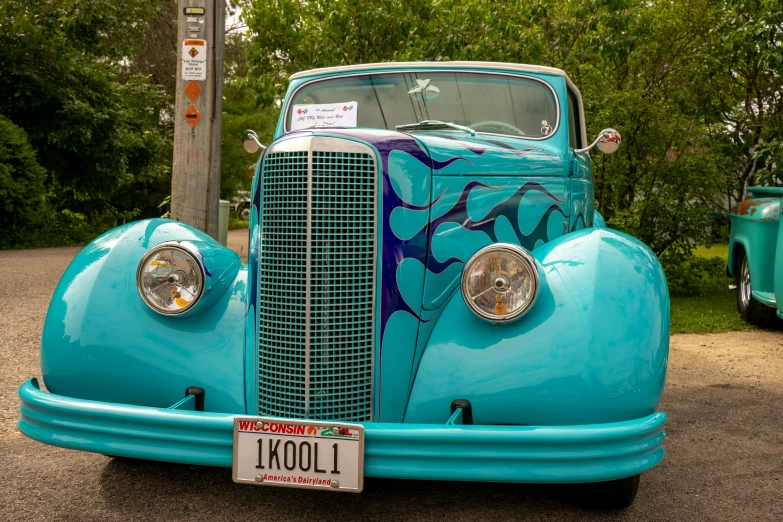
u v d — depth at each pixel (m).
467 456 2.33
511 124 3.88
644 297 2.66
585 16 8.68
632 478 2.84
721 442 3.95
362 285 2.71
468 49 8.89
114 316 2.93
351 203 2.67
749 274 7.46
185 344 2.89
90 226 20.62
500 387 2.57
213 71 6.43
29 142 16.83
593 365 2.50
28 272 10.97
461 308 2.85
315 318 2.64
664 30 9.42
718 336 7.08
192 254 2.90
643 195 9.62
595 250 2.79
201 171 6.34
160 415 2.48
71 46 18.14
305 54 9.68
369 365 2.72
